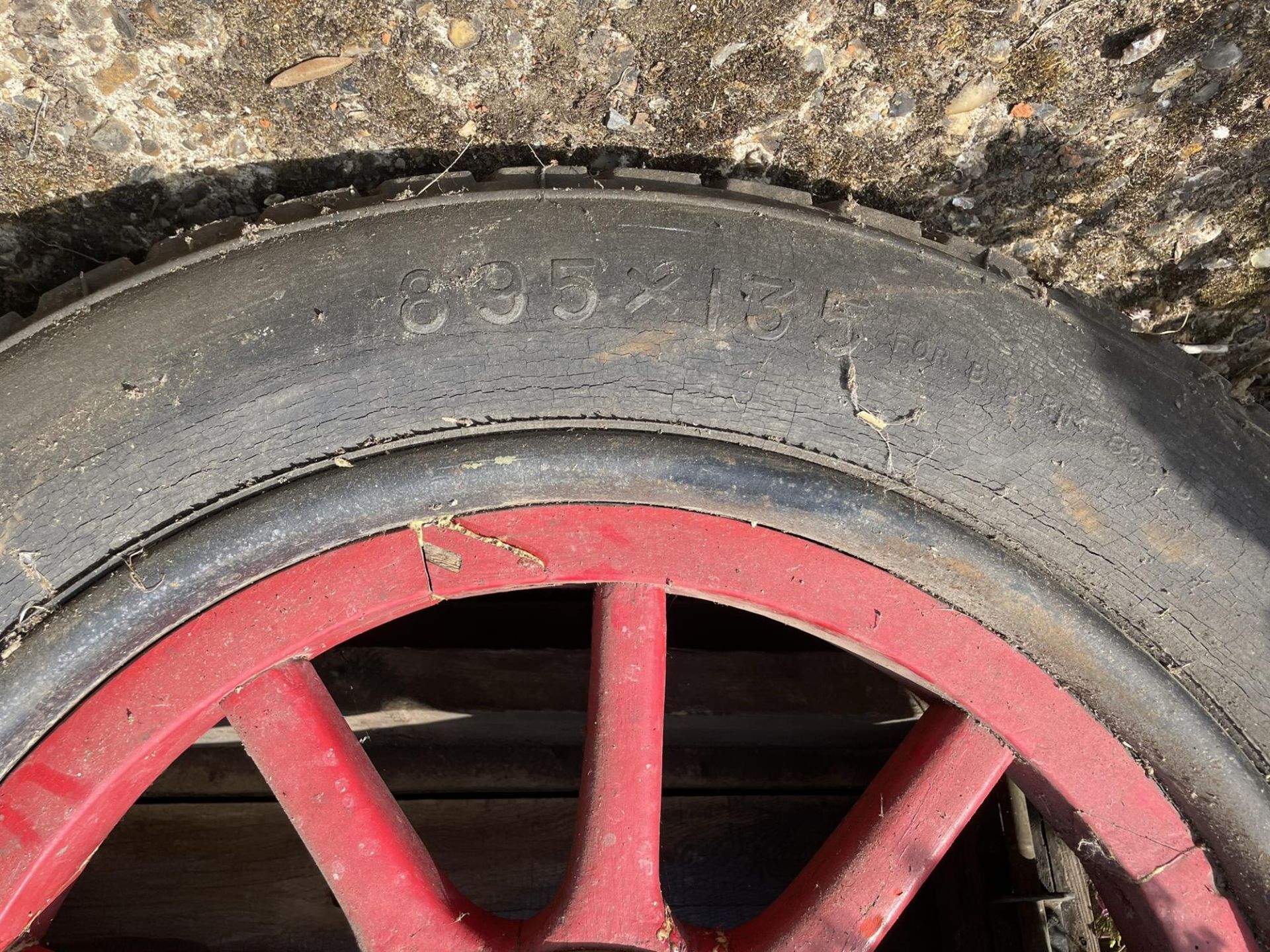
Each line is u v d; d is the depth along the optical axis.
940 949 0.55
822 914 0.39
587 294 0.38
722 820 0.56
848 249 0.39
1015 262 0.41
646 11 0.40
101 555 0.36
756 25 0.41
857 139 0.45
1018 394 0.40
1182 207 0.47
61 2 0.38
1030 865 0.50
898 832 0.40
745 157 0.45
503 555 0.39
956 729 0.41
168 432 0.37
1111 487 0.40
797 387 0.39
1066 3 0.41
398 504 0.38
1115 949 0.51
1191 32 0.41
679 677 0.53
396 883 0.37
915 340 0.39
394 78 0.41
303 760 0.38
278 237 0.38
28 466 0.36
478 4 0.39
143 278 0.38
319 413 0.37
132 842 0.52
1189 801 0.41
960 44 0.42
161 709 0.37
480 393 0.38
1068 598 0.40
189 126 0.42
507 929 0.38
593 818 0.38
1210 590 0.40
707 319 0.38
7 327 0.38
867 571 0.40
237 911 0.51
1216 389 0.42
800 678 0.53
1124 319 0.42
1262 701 0.41
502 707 0.51
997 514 0.40
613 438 0.38
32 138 0.41
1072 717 0.40
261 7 0.39
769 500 0.39
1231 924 0.40
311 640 0.38
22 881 0.35
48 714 0.36
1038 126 0.45
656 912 0.38
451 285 0.38
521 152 0.45
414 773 0.55
